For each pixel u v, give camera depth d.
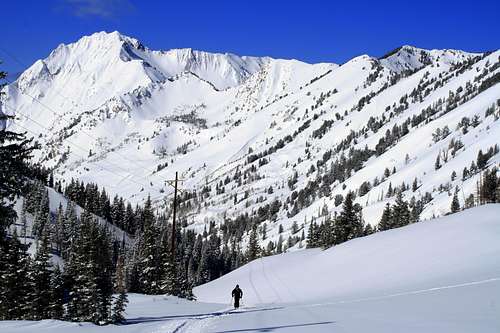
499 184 130.12
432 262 47.22
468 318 17.75
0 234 27.34
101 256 58.53
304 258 83.31
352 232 108.88
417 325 17.06
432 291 29.25
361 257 61.66
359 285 48.81
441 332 15.16
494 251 44.53
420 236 59.41
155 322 24.89
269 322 22.02
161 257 67.81
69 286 48.19
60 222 145.62
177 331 20.41
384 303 26.73
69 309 37.12
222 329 20.47
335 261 66.00
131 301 44.91
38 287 47.47
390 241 63.31
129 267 92.62
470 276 34.62
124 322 27.56
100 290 33.09
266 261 95.44
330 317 22.44
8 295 46.19
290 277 68.12
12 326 22.11
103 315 28.08
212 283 91.50
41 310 46.72
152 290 66.38
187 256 184.12
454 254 47.38
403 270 48.28
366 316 21.34
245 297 63.78
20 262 46.88
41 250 50.47
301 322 21.09
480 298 22.80
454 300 23.45
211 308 38.53
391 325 17.64
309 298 48.94
